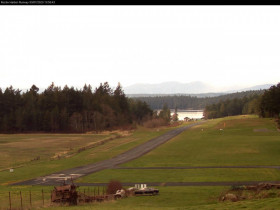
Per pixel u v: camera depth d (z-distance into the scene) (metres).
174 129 187.12
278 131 144.75
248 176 61.94
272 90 178.88
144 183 60.28
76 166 83.00
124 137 153.00
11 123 198.50
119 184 52.00
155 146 116.81
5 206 41.56
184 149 106.25
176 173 68.81
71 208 37.09
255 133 142.00
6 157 101.94
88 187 57.84
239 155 89.62
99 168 79.00
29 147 125.25
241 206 32.06
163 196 47.97
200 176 64.19
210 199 44.72
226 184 55.81
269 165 73.31
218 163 79.00
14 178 70.00
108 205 40.81
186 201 44.00
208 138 132.50
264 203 32.41
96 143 131.88
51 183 63.81
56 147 125.19
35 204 42.38
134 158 92.94
